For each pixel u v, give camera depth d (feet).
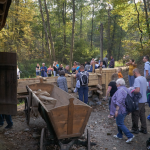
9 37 66.49
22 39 78.43
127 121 19.99
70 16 95.81
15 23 72.59
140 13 51.06
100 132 17.54
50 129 12.41
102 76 28.43
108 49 112.78
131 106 14.52
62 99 17.84
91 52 106.11
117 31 114.62
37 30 102.78
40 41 110.73
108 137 16.47
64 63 102.12
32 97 17.34
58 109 11.40
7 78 10.14
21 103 28.09
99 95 28.27
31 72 71.61
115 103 14.84
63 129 11.80
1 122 18.42
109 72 28.73
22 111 23.68
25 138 15.92
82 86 22.62
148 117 20.15
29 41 86.48
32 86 21.66
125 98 14.61
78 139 12.74
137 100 15.06
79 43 103.96
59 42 99.60
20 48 72.59
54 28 90.12
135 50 48.98
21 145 14.61
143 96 16.37
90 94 30.19
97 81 27.86
